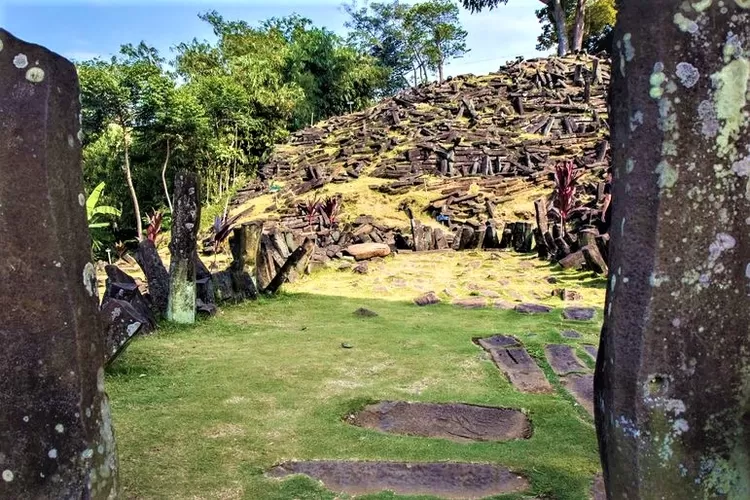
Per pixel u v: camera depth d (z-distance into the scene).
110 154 19.94
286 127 26.11
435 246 11.09
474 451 2.99
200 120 18.86
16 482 1.71
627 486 1.61
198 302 5.91
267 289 7.05
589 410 3.57
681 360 1.55
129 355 4.39
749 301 1.54
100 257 16.20
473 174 16.30
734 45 1.48
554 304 6.54
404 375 4.16
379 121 22.59
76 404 1.73
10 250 1.66
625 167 1.59
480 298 6.92
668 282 1.53
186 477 2.67
